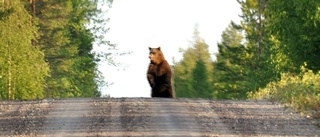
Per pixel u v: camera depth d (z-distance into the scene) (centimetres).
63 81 6550
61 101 2598
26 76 4153
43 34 6469
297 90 2933
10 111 2334
